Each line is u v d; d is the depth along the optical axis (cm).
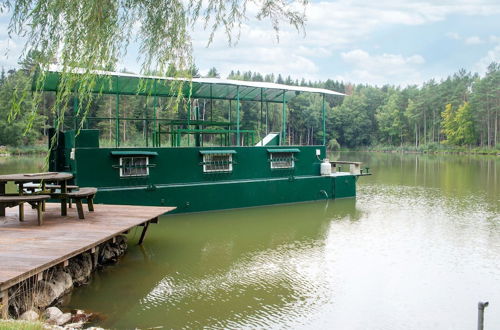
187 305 784
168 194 1584
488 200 2006
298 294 846
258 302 802
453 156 6384
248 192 1778
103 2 522
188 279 921
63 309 745
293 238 1288
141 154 1523
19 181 930
